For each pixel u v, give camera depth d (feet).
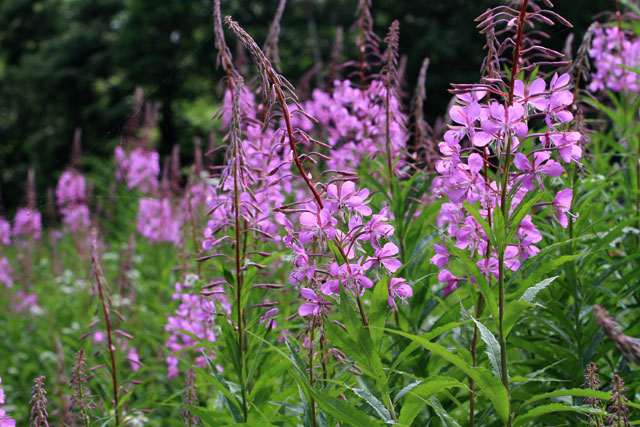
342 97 17.97
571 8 40.29
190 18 101.09
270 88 9.53
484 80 9.73
